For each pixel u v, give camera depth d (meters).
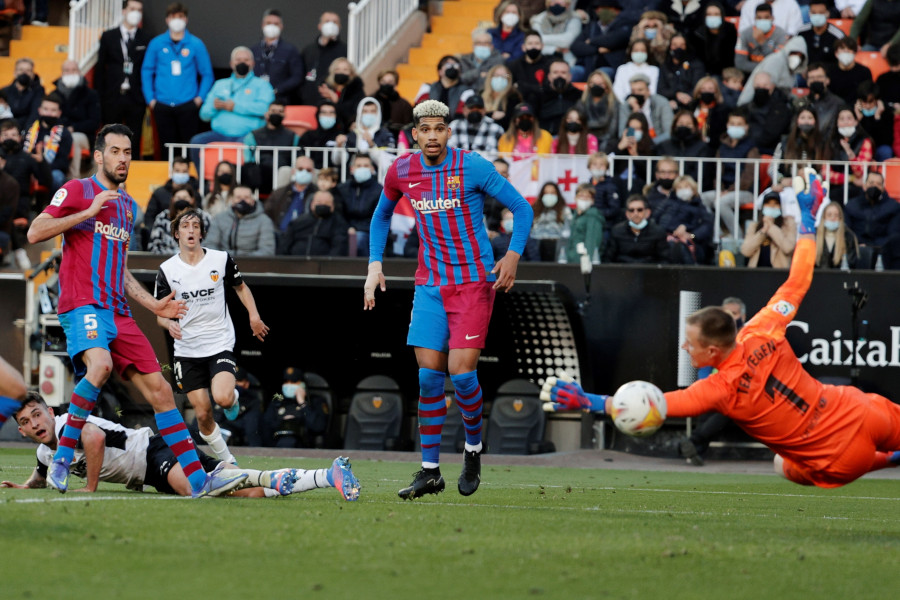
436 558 14.54
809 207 19.36
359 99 58.66
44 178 56.84
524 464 44.56
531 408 48.88
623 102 57.75
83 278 22.42
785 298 19.09
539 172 52.31
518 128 54.66
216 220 50.72
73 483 26.58
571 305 47.19
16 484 24.94
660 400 17.47
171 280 28.08
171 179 52.75
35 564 13.15
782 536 18.83
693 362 18.70
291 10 73.25
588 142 53.62
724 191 53.56
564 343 49.53
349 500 22.56
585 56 63.19
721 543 17.20
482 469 40.97
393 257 49.94
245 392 48.97
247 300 28.98
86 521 16.84
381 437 48.81
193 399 28.53
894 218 51.06
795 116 54.34
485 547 15.67
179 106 62.72
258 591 12.07
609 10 64.75
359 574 13.23
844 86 60.12
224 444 29.09
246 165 54.31
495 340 50.09
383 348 50.34
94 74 69.31
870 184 50.88
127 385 49.31
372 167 51.09
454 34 71.44
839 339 48.53
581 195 50.12
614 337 49.25
